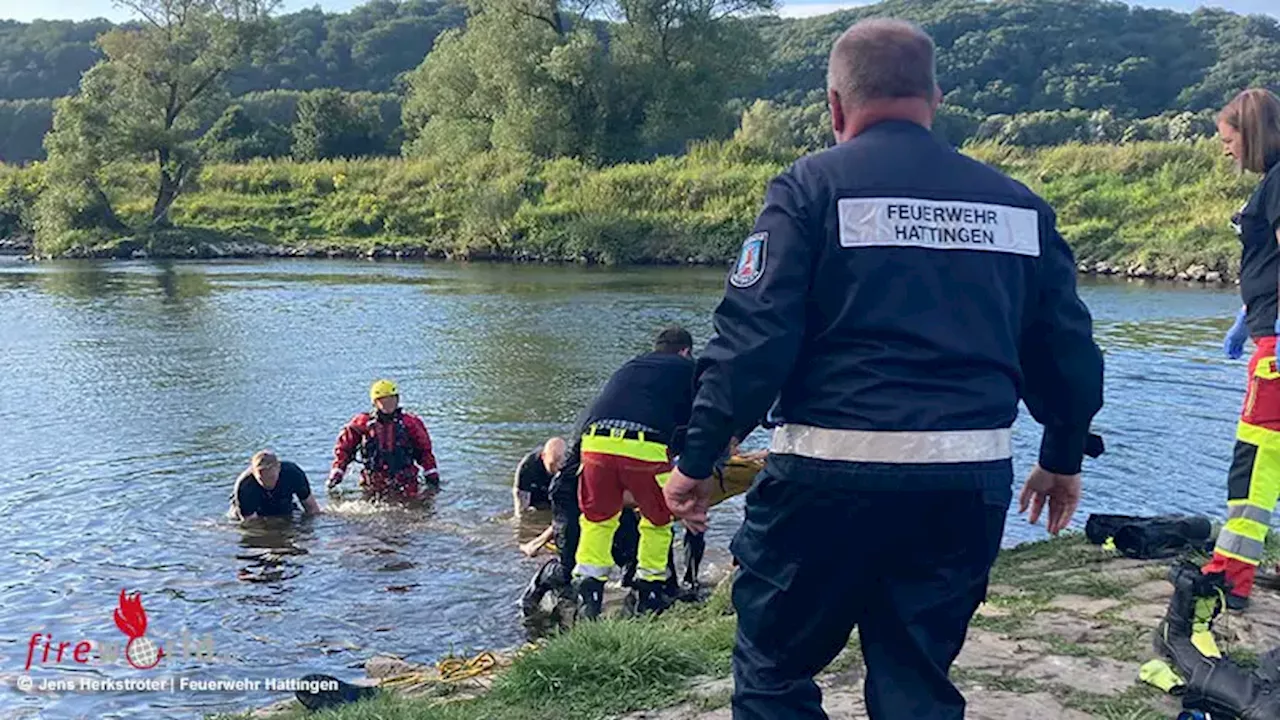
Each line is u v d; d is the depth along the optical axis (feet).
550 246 126.41
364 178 150.20
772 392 8.43
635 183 133.08
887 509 8.51
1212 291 90.63
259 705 19.15
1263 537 15.55
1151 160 124.16
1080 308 9.14
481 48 151.53
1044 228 9.14
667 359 22.62
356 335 65.05
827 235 8.61
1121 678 14.05
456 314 74.84
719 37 152.56
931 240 8.66
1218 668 12.72
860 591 8.96
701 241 122.93
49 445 38.81
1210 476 34.04
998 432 8.71
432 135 160.56
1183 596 13.82
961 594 8.85
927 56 9.24
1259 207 14.60
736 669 9.59
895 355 8.53
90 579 25.82
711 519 29.68
